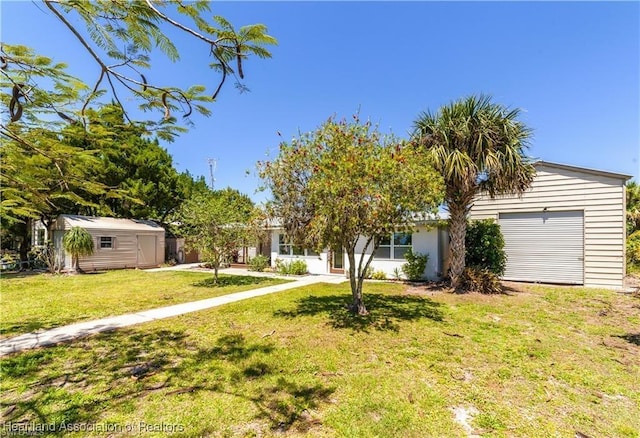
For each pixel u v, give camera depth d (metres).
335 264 13.75
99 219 16.69
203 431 2.65
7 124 2.79
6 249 18.42
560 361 4.10
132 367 3.93
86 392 3.30
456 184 8.11
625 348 4.57
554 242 10.02
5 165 2.94
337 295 8.54
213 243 10.67
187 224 11.91
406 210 5.55
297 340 4.88
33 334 5.27
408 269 11.29
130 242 16.94
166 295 8.79
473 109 8.05
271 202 6.18
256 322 5.91
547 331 5.32
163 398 3.18
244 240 10.75
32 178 3.12
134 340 4.93
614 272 9.23
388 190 5.16
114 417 2.85
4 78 2.56
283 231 6.36
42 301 8.02
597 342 4.82
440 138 8.16
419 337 5.00
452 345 4.65
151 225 18.58
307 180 5.90
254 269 15.08
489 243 9.80
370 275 12.13
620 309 6.84
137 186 16.84
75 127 3.05
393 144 5.89
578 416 2.87
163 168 18.69
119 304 7.62
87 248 14.39
